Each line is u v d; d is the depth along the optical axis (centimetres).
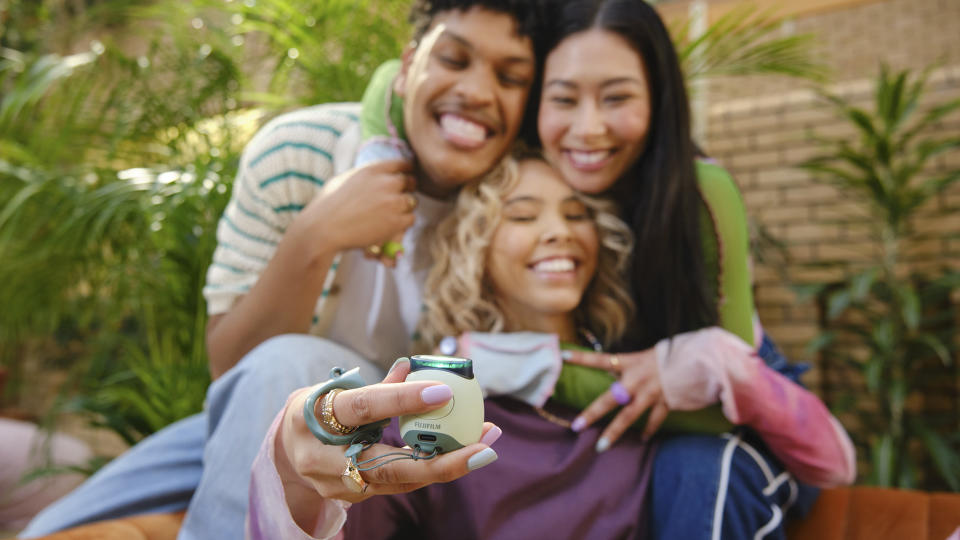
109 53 221
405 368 69
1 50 301
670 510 105
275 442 74
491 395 111
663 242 114
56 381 353
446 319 118
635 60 113
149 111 210
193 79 209
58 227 208
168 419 198
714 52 194
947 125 298
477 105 114
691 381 105
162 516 116
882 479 236
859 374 299
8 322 235
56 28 302
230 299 128
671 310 115
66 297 231
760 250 282
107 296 233
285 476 75
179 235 190
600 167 114
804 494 122
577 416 113
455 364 66
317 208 113
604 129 112
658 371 107
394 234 115
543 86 117
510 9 114
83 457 224
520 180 115
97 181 211
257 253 128
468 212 116
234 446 98
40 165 217
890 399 266
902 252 291
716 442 110
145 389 214
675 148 115
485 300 118
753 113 325
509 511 101
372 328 127
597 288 120
